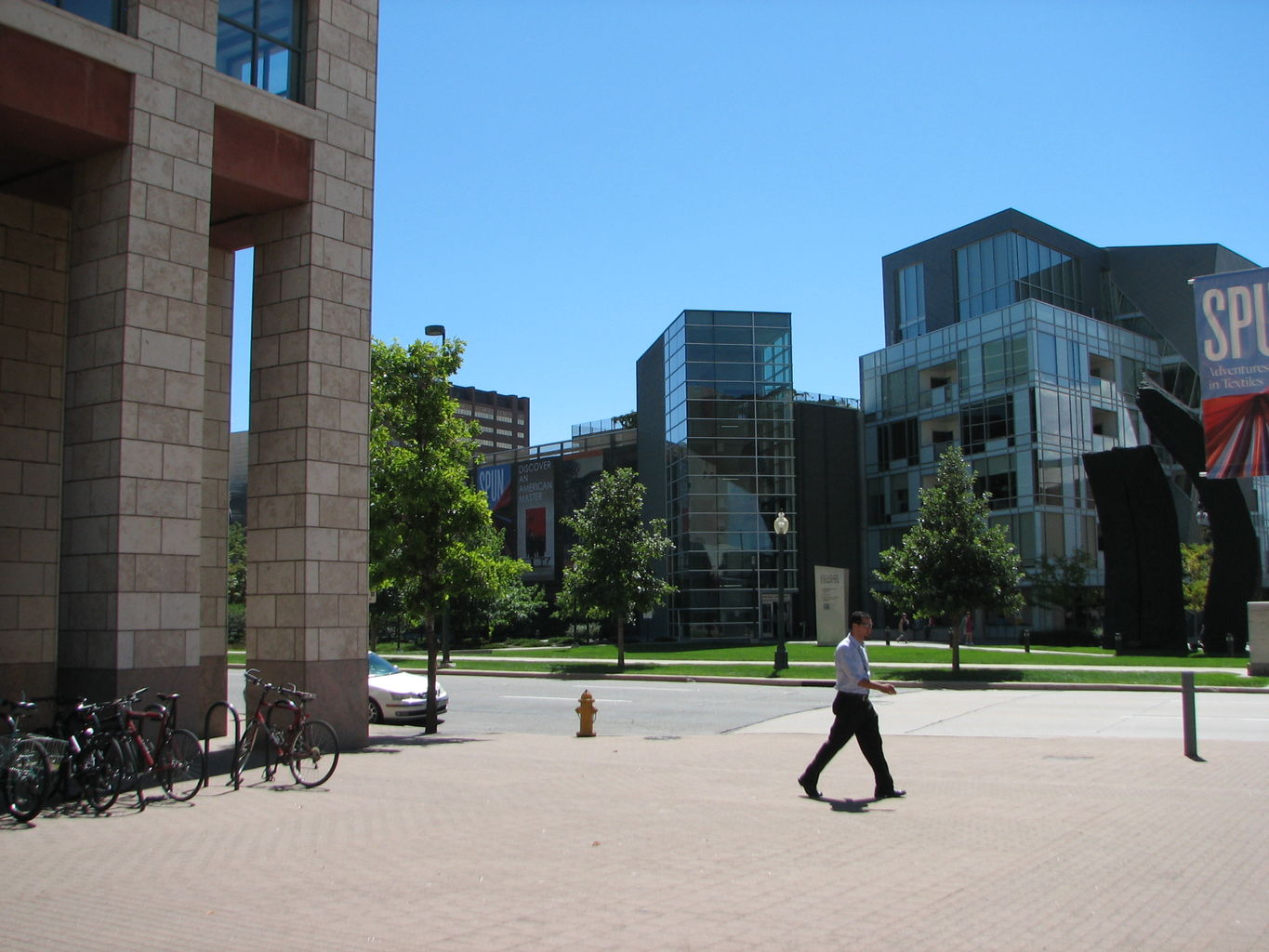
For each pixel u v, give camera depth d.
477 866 7.46
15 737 10.41
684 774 12.80
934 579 30.52
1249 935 5.72
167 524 13.20
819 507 60.00
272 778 12.45
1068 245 62.69
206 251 13.98
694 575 52.41
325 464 15.59
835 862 7.53
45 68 12.62
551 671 36.78
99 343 13.20
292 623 15.26
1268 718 19.45
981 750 14.95
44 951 5.54
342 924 5.96
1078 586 49.94
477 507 19.36
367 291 16.44
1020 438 52.22
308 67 16.06
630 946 5.48
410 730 19.89
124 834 9.02
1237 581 37.16
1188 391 60.94
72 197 13.84
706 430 53.41
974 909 6.23
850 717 10.55
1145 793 10.73
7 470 14.91
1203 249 61.69
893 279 67.31
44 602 15.20
